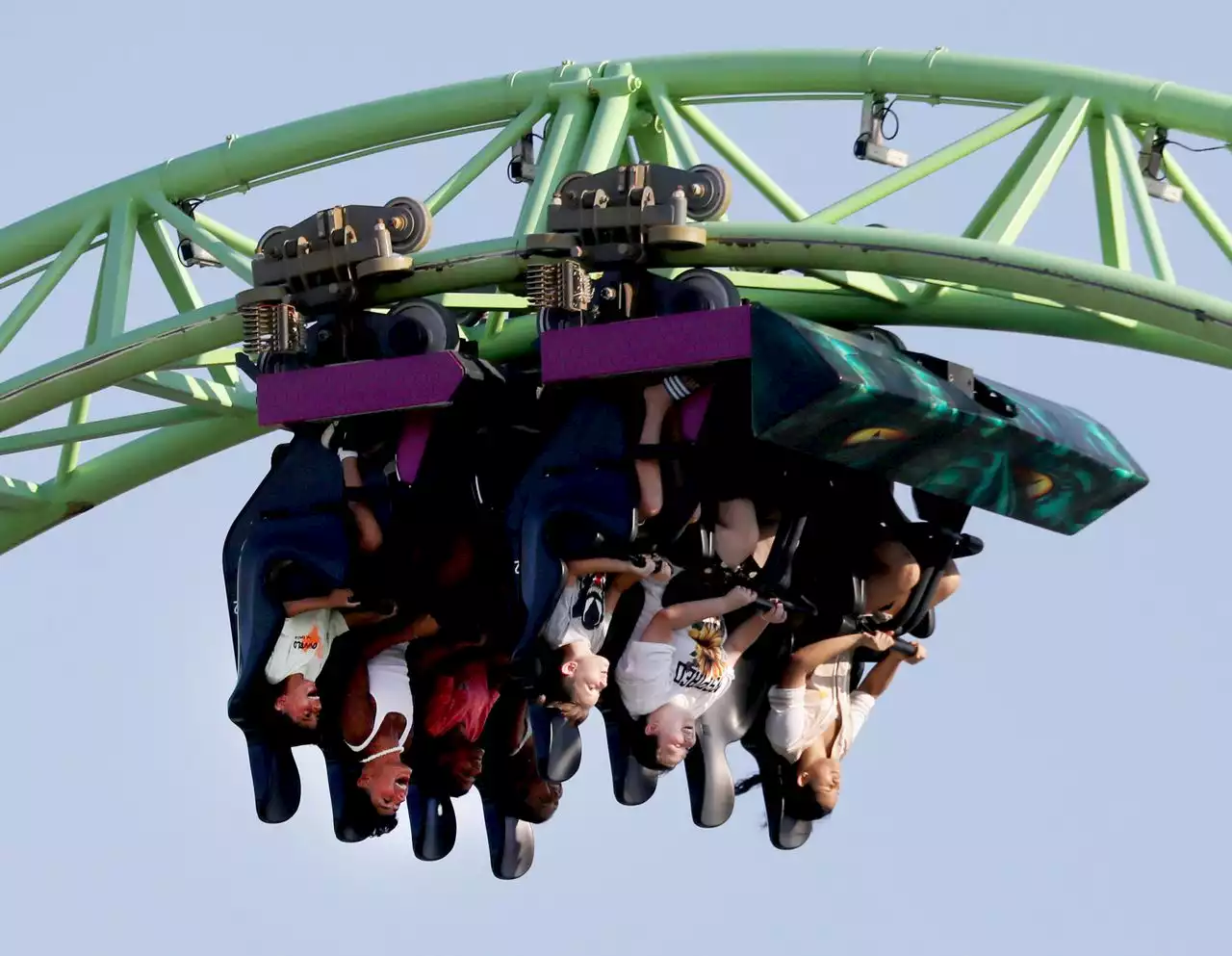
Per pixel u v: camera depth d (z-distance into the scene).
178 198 42.00
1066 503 37.75
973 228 38.69
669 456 35.12
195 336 39.22
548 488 35.62
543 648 35.78
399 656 38.22
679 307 35.22
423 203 37.03
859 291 38.53
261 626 37.44
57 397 40.44
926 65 38.44
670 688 36.88
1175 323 34.66
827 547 37.56
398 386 36.50
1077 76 37.97
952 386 35.56
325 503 37.22
